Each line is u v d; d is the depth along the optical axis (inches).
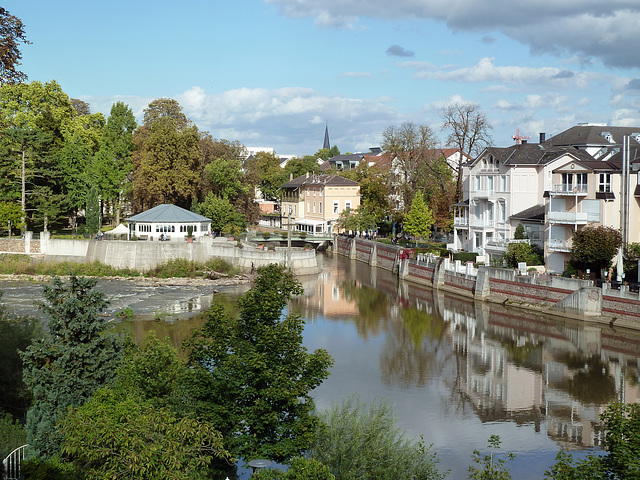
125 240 3843.5
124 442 773.9
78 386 1037.2
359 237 4803.2
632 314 2298.2
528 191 3297.2
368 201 4960.6
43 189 4037.9
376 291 3348.9
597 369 1930.4
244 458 924.0
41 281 3545.8
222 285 3533.5
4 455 991.0
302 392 941.8
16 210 3900.1
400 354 2119.8
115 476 753.6
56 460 913.5
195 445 810.2
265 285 1050.7
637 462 820.0
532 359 2047.2
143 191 4441.4
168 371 1081.4
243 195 5123.0
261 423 929.5
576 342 2226.9
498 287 2903.5
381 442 1035.9
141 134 4943.4
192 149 4495.6
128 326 2437.3
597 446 1403.8
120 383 1055.0
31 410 1028.5
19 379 1362.0
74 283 1111.0
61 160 4352.9
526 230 3159.5
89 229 4271.7
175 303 2957.7
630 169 2733.8
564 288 2551.7
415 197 4128.9
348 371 1930.4
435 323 2573.8
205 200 4662.9
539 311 2655.0
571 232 2792.8
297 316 1038.4
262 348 983.6
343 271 4087.1
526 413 1594.5
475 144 3907.5
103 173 4667.8
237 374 945.5
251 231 5032.0
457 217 3762.3
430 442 1419.8
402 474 1006.4
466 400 1685.5
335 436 1008.2
